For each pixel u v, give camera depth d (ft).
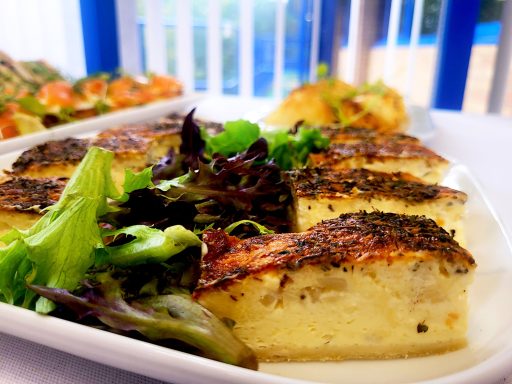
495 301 0.52
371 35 2.60
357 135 1.08
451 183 0.86
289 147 0.90
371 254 0.45
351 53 2.66
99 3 2.64
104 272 0.48
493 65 2.25
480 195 0.79
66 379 0.44
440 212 0.66
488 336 0.47
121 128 1.13
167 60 2.80
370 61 2.66
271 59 2.78
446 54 2.30
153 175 0.77
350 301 0.46
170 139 1.06
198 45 2.72
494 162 1.12
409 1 2.40
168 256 0.48
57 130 1.15
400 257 0.45
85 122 1.25
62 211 0.51
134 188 0.60
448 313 0.47
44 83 1.58
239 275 0.45
